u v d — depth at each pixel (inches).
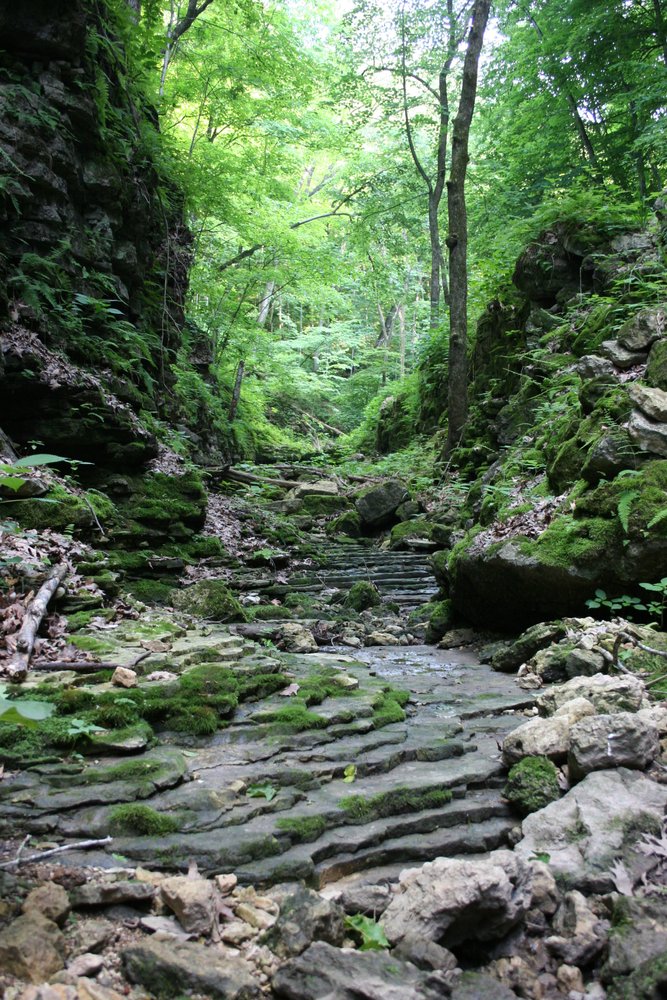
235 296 777.6
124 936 86.7
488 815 121.7
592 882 103.8
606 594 206.7
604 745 124.0
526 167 601.9
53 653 159.2
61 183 295.1
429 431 663.8
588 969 94.9
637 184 522.6
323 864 104.1
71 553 218.2
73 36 293.9
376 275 884.0
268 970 84.6
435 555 289.6
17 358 250.5
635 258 378.6
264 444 788.6
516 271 472.4
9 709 79.4
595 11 470.6
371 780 126.0
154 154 381.4
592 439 242.4
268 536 413.7
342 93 731.4
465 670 214.2
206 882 92.1
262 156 759.1
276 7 666.2
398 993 79.4
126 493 298.4
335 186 1065.5
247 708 147.0
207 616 248.4
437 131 786.8
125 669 143.7
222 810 108.7
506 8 631.2
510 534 243.8
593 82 513.0
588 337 364.8
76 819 102.7
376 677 189.3
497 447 459.8
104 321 326.6
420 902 93.9
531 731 132.4
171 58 580.7
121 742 121.0
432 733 147.6
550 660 188.5
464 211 516.4
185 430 498.9
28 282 272.1
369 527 488.7
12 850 95.7
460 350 523.5
